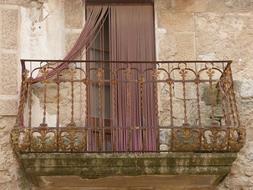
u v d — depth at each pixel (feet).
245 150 25.43
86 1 27.09
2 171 24.39
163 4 27.09
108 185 24.73
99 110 24.82
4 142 24.66
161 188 25.04
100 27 26.86
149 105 25.63
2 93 25.20
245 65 26.58
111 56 26.53
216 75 26.27
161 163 23.12
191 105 25.80
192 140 23.75
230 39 26.86
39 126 24.04
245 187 25.03
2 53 25.71
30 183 24.44
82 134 24.32
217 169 23.32
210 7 27.17
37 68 24.38
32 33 26.14
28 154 22.91
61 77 25.82
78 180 24.03
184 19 26.96
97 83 26.16
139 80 24.06
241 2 27.25
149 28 26.99
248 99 26.11
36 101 25.29
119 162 23.03
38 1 26.50
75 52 26.07
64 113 25.46
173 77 26.16
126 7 27.14
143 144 23.86
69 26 26.66
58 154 22.89
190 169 23.27
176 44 26.66
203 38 26.81
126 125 25.13
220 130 23.36
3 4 26.35
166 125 25.55
